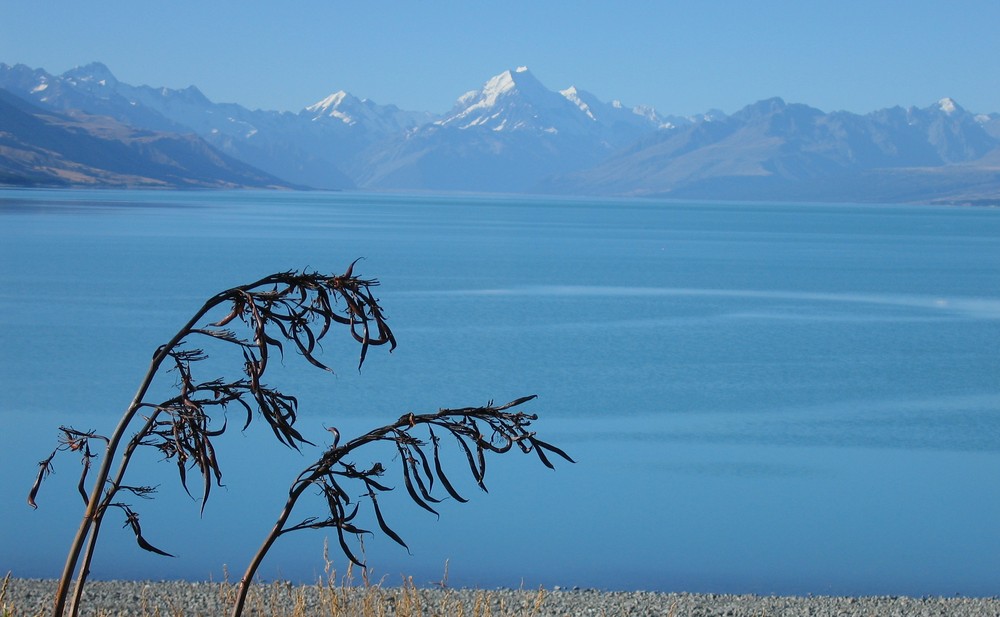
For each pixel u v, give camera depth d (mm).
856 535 21031
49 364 41844
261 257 101000
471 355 46062
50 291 68750
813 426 32469
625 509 22656
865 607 14680
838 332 56469
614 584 17578
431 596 13594
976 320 63000
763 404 35938
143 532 20062
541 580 17719
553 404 35625
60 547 19031
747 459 27922
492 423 4273
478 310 63750
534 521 21609
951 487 25156
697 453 28547
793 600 15023
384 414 33469
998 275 99438
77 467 25297
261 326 4066
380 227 180250
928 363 45719
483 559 18922
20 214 182125
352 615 7559
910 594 17422
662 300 71812
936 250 146125
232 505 22094
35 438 29141
